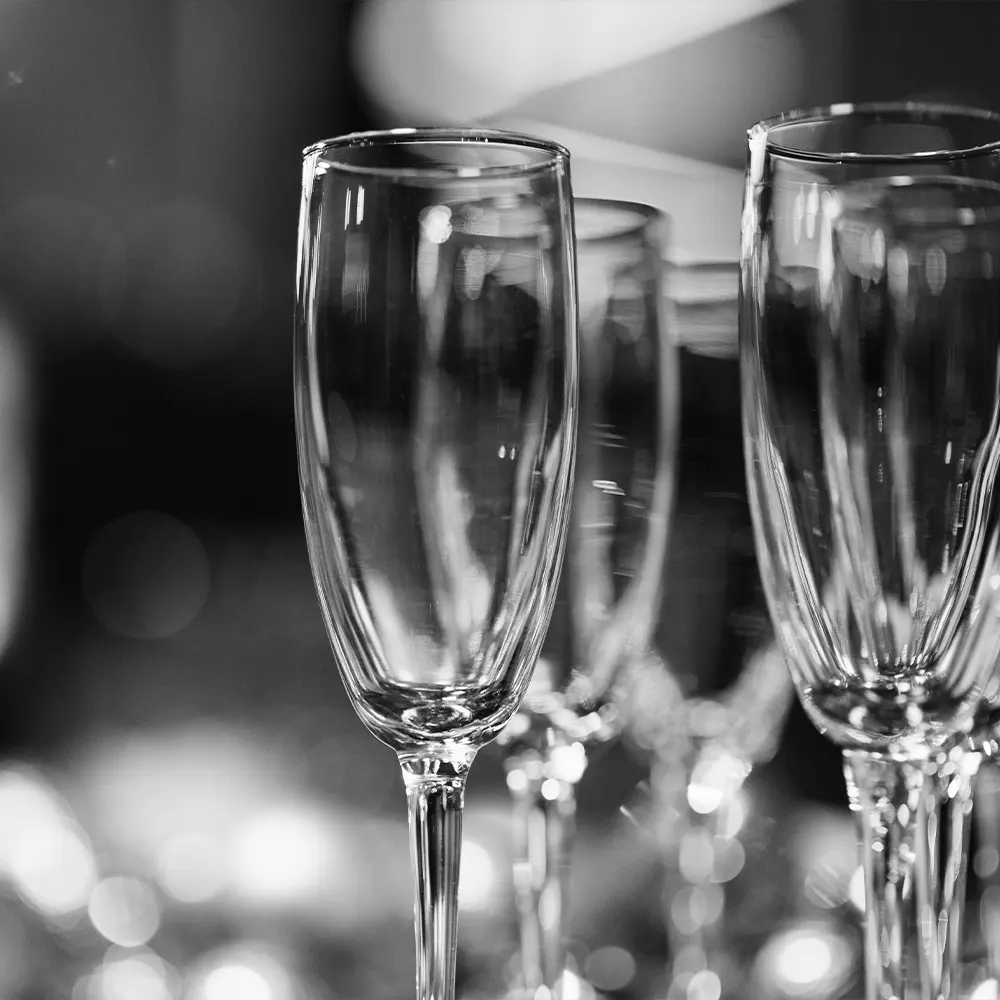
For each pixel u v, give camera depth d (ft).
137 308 8.82
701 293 2.32
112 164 8.66
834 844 3.43
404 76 8.79
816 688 1.73
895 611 1.69
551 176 1.65
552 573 1.68
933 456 1.67
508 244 1.64
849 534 1.68
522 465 1.64
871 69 6.79
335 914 3.00
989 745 1.82
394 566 1.63
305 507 1.69
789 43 7.06
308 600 7.76
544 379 1.65
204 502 8.79
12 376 8.57
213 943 2.89
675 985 2.69
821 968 2.78
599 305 2.05
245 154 8.98
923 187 1.66
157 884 3.17
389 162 1.65
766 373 1.70
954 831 1.75
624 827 3.56
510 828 3.45
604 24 7.75
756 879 3.34
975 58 6.57
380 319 1.63
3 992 2.76
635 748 3.44
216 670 6.69
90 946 2.90
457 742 1.66
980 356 1.66
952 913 1.74
